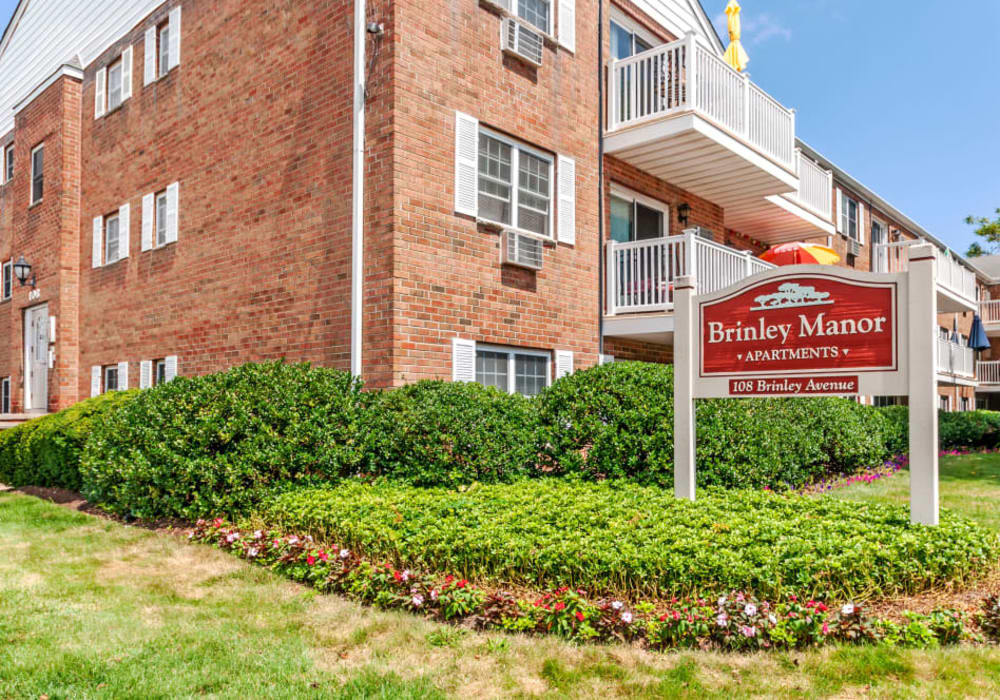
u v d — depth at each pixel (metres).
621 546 4.54
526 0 10.98
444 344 9.19
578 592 4.39
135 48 13.73
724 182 13.73
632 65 12.20
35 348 16.02
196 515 6.71
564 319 11.04
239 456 6.67
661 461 7.02
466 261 9.55
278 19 10.48
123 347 13.54
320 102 9.72
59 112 15.34
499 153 10.33
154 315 12.73
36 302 15.75
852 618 3.96
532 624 4.12
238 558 5.82
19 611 4.53
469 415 7.32
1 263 17.92
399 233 8.72
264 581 5.20
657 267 12.13
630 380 7.72
